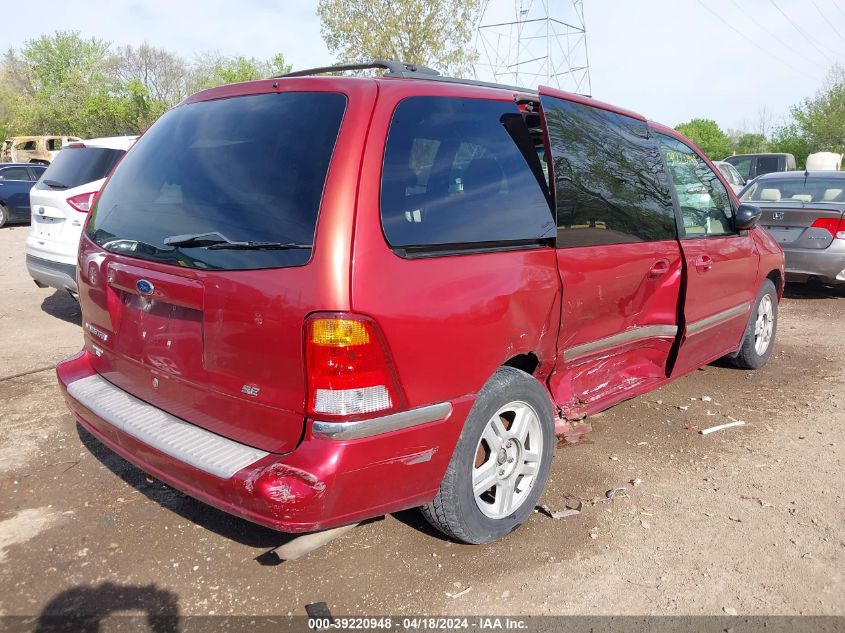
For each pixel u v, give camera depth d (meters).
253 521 2.40
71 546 3.00
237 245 2.50
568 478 3.73
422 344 2.50
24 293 8.55
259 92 2.91
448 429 2.65
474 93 3.04
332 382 2.32
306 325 2.31
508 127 3.12
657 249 3.85
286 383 2.39
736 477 3.78
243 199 2.59
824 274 8.05
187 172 2.86
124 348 3.02
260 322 2.41
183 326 2.70
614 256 3.50
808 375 5.66
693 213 4.46
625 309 3.68
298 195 2.46
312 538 2.77
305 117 2.65
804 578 2.88
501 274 2.83
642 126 3.96
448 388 2.62
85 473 3.66
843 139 45.62
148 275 2.77
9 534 3.08
